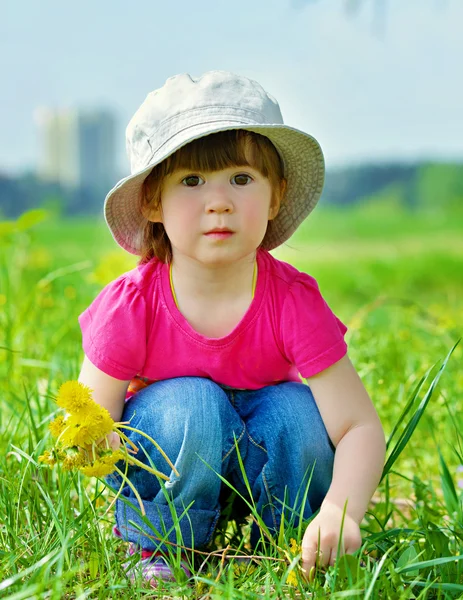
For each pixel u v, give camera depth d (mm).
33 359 3443
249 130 2035
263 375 2158
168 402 2059
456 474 2859
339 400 2086
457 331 3951
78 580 1860
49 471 2250
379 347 3613
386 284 8844
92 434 1790
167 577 1943
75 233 12820
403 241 14211
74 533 1964
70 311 3959
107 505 2248
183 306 2129
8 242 4523
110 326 2113
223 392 2109
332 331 2115
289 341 2102
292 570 1834
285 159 2201
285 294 2125
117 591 1818
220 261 2010
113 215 2221
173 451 2041
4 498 2082
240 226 2002
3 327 3521
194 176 2014
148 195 2125
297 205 2305
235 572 1931
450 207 18359
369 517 2389
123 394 2152
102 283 4090
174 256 2158
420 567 1783
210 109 2041
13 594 1628
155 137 2055
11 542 1955
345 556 1790
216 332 2121
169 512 2055
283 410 2092
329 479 2119
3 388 3148
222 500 2244
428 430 3119
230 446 2098
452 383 3287
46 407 2646
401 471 2918
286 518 2115
